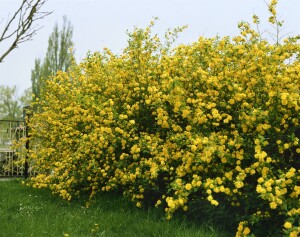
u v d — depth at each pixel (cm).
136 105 571
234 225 461
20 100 3853
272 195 346
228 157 418
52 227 450
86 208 576
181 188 411
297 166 450
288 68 461
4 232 418
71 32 2872
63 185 639
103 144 589
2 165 1090
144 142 532
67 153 692
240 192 423
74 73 790
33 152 838
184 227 451
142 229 459
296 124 416
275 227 423
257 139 404
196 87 512
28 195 686
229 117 443
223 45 515
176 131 519
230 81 460
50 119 731
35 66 2848
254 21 507
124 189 611
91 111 608
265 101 451
